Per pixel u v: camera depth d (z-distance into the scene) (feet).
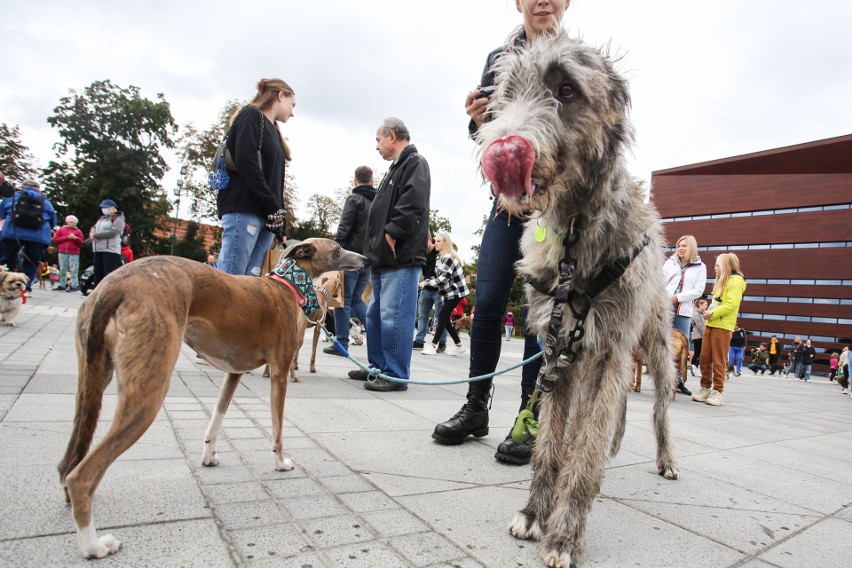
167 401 11.80
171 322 6.00
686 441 13.47
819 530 7.42
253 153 15.42
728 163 198.18
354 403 13.69
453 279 31.58
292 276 8.63
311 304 8.68
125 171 116.26
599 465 6.21
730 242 196.44
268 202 15.83
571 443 6.52
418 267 16.57
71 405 10.14
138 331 5.67
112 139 120.47
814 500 8.97
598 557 6.04
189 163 120.67
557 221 6.56
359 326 32.12
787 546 6.72
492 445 10.75
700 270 25.71
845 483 10.32
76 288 52.03
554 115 5.88
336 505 6.77
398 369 16.34
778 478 10.34
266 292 8.05
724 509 8.12
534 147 5.50
